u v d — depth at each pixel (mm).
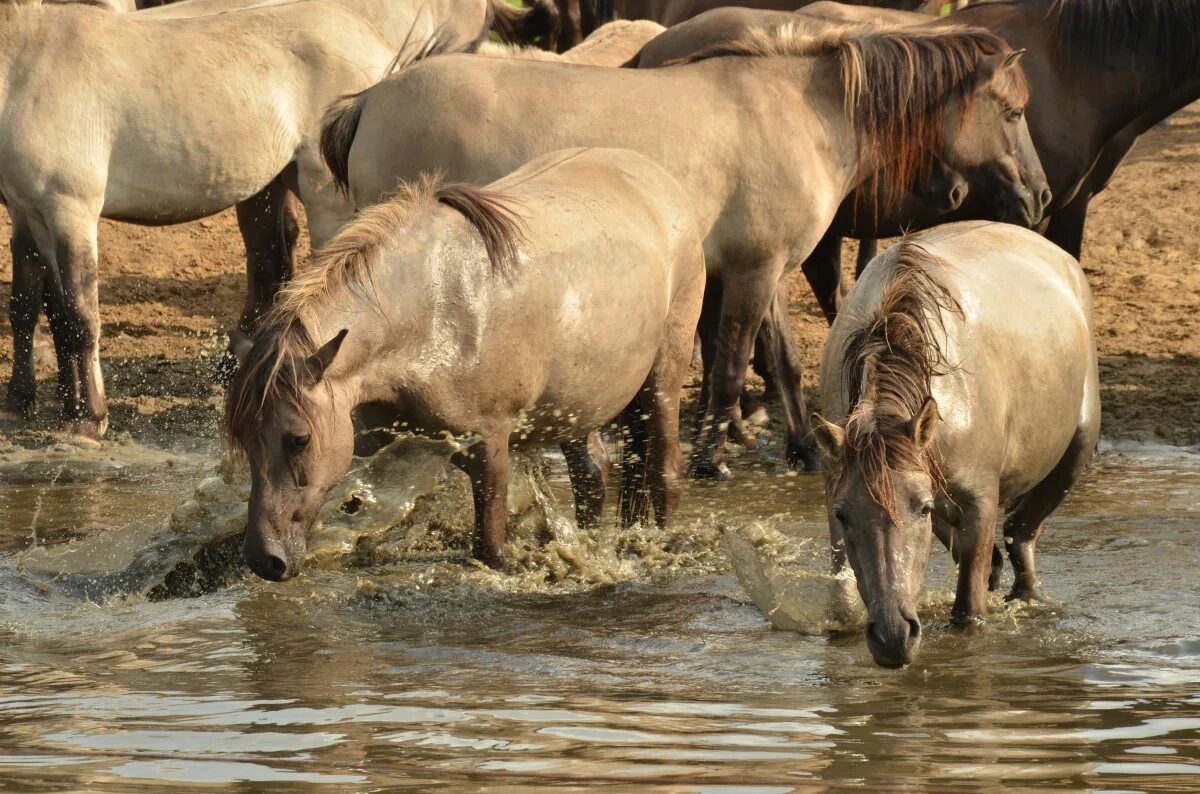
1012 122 15047
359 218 10516
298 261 23109
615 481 15000
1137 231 24688
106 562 11758
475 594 10984
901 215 16719
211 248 24891
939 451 9086
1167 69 17062
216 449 16359
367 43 17297
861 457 8461
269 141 16891
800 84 14172
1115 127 17406
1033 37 17062
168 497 14258
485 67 13422
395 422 10711
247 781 7020
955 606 9875
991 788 6918
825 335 20500
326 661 9398
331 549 11352
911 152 14578
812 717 8109
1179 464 15430
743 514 13648
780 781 7000
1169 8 16891
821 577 10031
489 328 10492
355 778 7055
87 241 16406
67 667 9297
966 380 9367
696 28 16422
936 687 8703
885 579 8305
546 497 12617
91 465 15492
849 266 23844
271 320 9922
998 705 8328
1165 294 21828
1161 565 11602
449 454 10969
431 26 18094
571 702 8422
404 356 10266
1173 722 7969
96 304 16578
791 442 15820
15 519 13422
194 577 11328
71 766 7262
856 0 20922
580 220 11172
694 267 12344
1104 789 6910
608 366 11336
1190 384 18156
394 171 13281
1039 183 15453
